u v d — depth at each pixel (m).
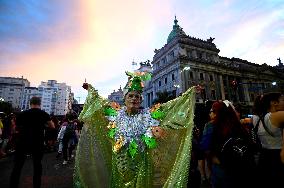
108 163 2.97
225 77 50.72
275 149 3.01
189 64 44.78
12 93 134.62
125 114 2.93
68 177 6.52
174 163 2.79
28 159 9.55
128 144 2.76
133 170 2.67
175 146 2.94
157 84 51.62
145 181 2.67
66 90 156.75
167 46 49.53
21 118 4.61
